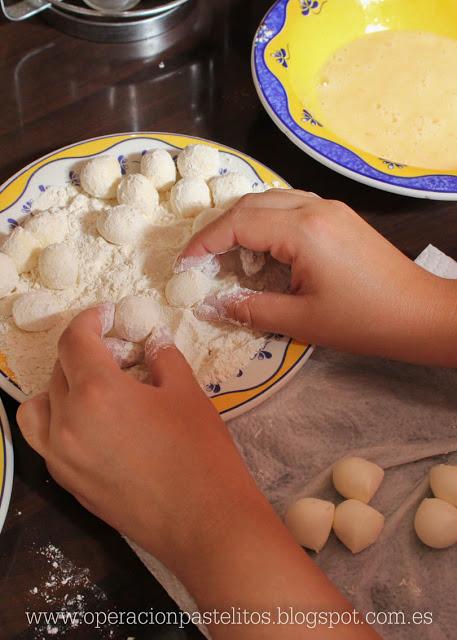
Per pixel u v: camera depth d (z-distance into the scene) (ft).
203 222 2.51
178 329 2.38
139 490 1.80
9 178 2.73
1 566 1.96
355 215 2.38
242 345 2.36
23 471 2.13
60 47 3.25
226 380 2.28
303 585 1.69
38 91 3.09
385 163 2.67
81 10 3.19
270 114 2.80
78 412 1.86
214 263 2.48
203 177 2.73
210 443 1.88
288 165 2.97
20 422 2.00
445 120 3.15
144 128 3.01
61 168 2.73
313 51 3.30
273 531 1.77
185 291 2.38
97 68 3.20
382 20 3.52
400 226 2.80
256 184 2.77
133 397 1.91
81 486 1.89
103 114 3.04
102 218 2.55
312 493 2.17
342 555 2.05
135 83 3.17
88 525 2.04
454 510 2.08
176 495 1.78
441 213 2.86
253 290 2.51
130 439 1.84
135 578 1.96
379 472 2.15
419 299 2.25
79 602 1.91
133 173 2.78
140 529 1.81
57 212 2.61
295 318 2.29
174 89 3.17
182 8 3.44
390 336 2.26
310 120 2.79
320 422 2.31
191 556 1.73
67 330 2.07
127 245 2.57
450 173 2.67
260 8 3.56
